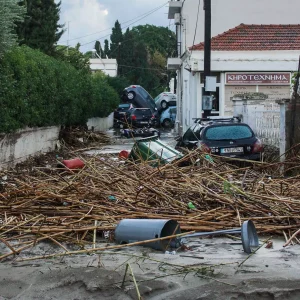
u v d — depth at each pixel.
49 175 13.27
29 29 37.84
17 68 18.20
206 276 6.75
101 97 41.34
